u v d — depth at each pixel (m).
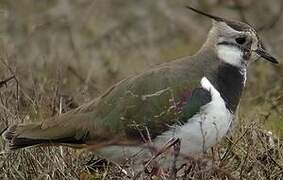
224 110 12.57
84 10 22.02
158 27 22.16
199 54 12.97
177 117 12.43
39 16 21.44
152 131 12.50
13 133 12.72
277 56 19.31
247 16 21.27
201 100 12.45
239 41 13.02
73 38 21.23
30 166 13.04
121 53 20.98
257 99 17.16
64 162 13.01
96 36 21.56
